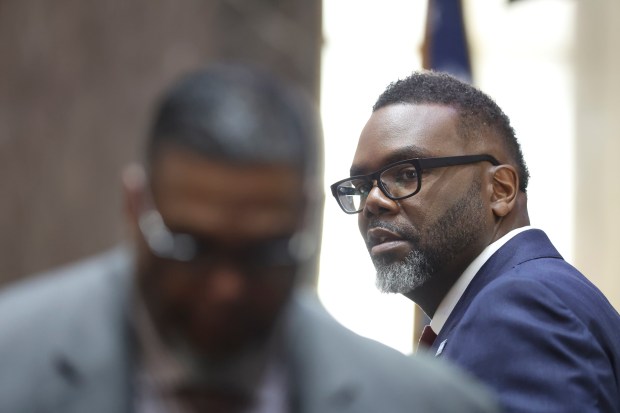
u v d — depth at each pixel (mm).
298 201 3078
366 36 18984
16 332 3209
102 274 3398
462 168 6500
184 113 3039
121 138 11445
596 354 5543
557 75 18625
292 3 12125
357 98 18844
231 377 3197
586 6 18625
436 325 6559
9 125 11453
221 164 2979
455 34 18047
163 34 11547
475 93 6707
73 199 11414
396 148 6488
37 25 11492
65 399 3123
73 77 11469
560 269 6113
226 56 11758
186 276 3057
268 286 3086
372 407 3355
